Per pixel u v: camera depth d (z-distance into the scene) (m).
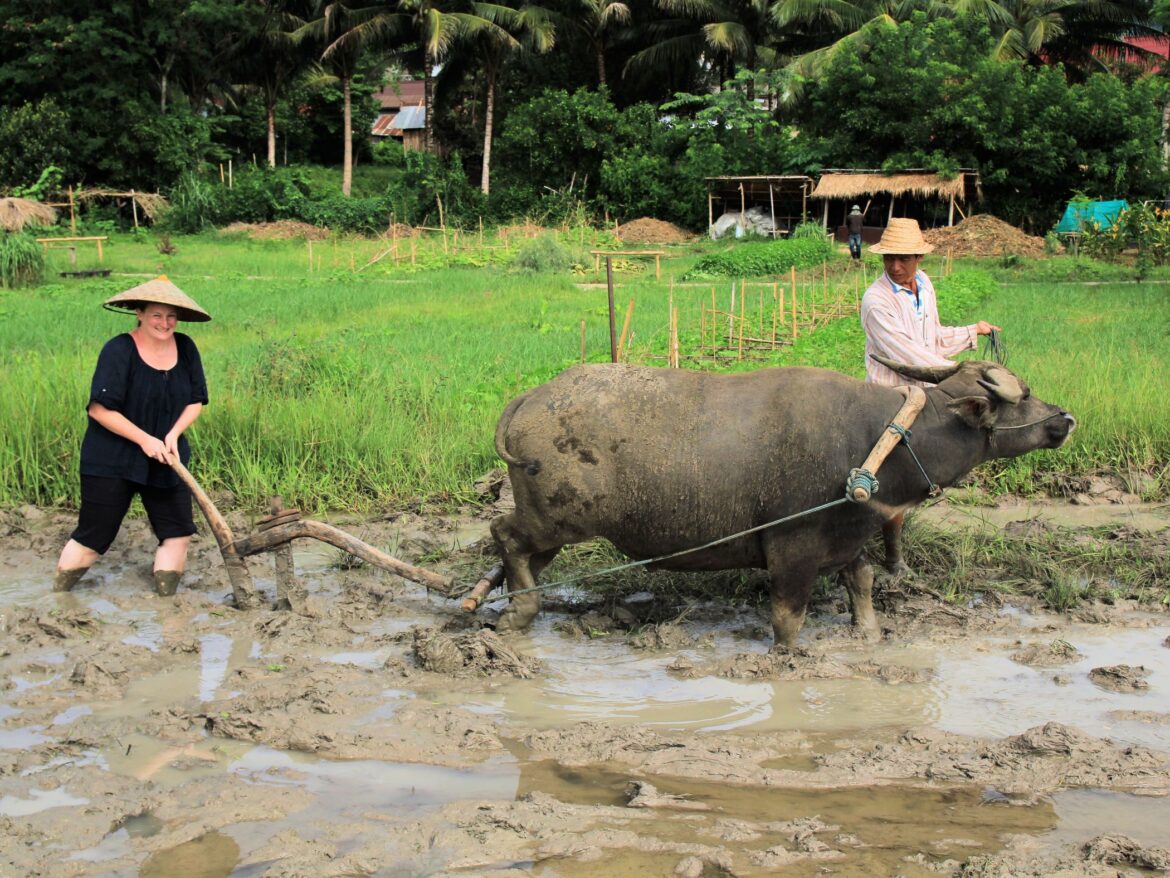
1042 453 9.59
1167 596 6.76
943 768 4.71
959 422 6.01
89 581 7.23
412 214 44.03
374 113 58.88
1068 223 34.31
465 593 6.54
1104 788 4.56
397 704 5.41
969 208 37.66
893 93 37.47
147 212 42.69
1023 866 3.97
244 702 5.33
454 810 4.34
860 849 4.12
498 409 10.69
